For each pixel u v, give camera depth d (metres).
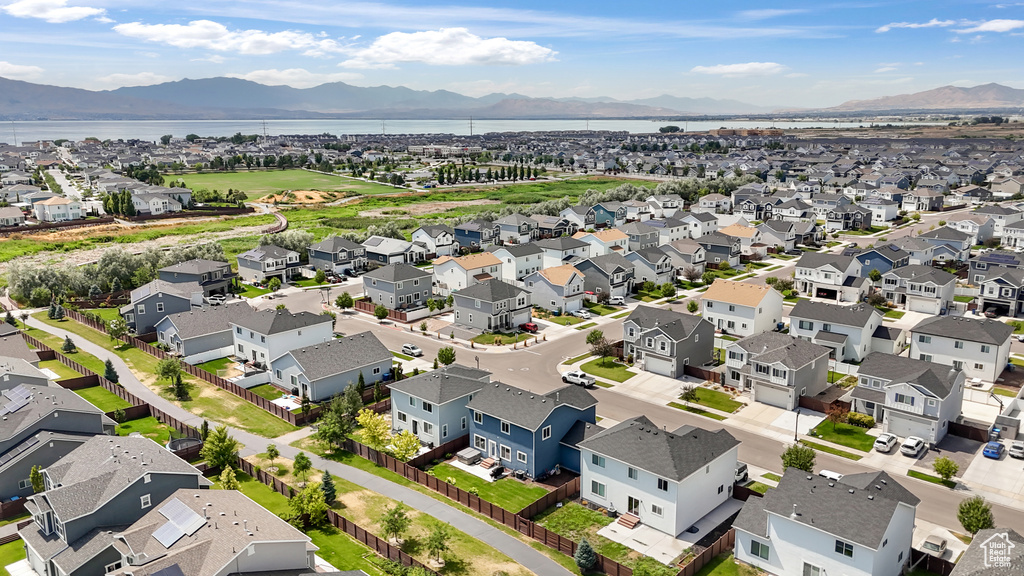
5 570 41.16
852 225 162.25
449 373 62.44
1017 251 128.88
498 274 109.81
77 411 54.16
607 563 40.19
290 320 78.00
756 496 45.47
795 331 81.38
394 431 61.88
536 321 95.12
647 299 106.19
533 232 146.00
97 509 40.56
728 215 164.12
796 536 39.25
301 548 37.41
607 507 48.00
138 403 66.00
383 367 72.69
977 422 61.38
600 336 80.75
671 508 44.19
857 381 71.19
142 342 83.50
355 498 49.31
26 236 158.75
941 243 123.81
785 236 137.75
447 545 43.03
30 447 50.03
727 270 123.69
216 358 81.12
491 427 54.97
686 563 41.53
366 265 126.31
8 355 70.00
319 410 63.69
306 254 130.00
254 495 49.38
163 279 110.25
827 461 54.72
